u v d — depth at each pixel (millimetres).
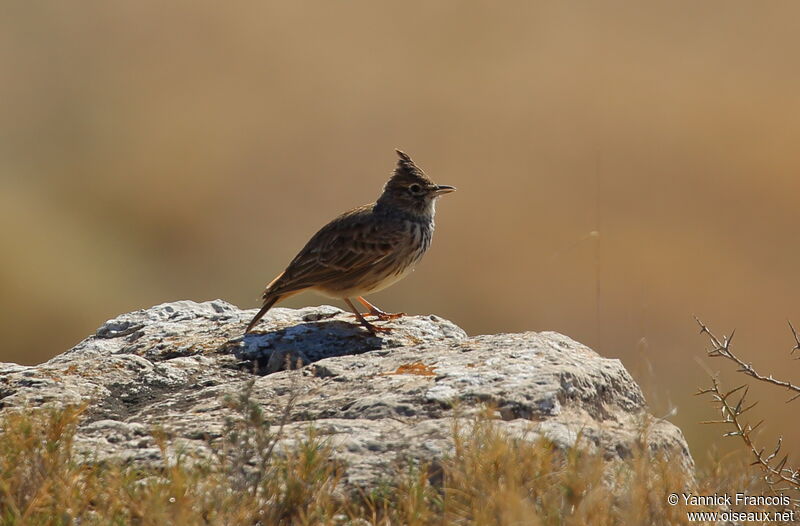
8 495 9406
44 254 38531
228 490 9641
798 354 31969
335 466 10242
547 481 9805
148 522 9109
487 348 13070
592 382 12234
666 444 11555
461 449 10062
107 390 13141
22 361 35906
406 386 11883
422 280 40500
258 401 12062
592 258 39906
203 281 43719
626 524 9430
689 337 35094
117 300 38938
